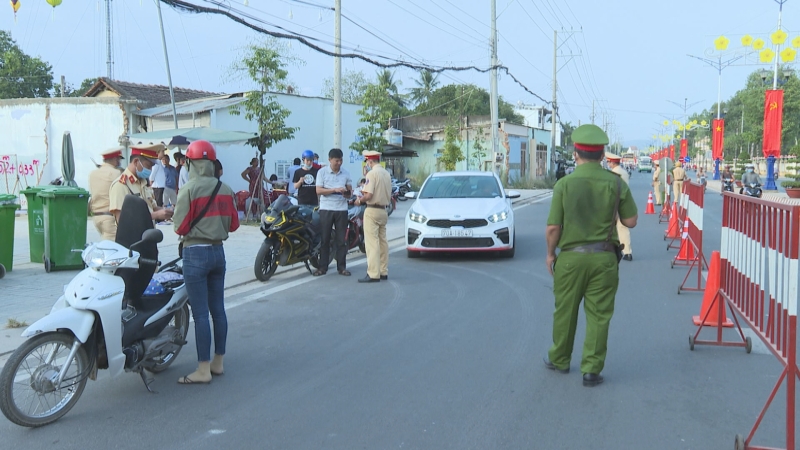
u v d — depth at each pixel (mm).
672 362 6051
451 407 4957
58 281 9578
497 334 6977
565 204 5379
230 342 6789
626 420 4699
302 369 5902
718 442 4332
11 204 10086
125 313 5262
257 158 20844
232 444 4355
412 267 11312
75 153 21781
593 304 5410
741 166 54562
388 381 5555
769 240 4727
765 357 6191
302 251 10305
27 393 5105
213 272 5676
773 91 28422
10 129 22406
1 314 7664
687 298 8820
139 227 5676
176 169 17500
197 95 27109
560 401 5074
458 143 44500
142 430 4598
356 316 7824
